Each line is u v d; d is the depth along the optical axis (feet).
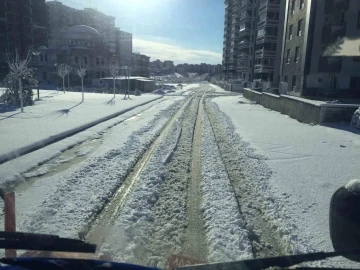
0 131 36.45
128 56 307.58
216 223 15.17
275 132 42.73
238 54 241.14
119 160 26.45
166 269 10.53
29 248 5.59
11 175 21.38
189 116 60.80
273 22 162.40
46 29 253.85
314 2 81.20
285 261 4.60
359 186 5.49
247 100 110.73
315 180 22.25
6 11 203.62
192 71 635.66
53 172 23.02
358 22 72.13
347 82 78.84
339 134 40.14
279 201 18.31
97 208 16.62
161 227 14.92
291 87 96.48
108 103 81.20
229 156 29.86
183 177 22.75
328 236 14.16
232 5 291.79
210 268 4.67
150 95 133.49
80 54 221.05
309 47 83.51
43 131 36.99
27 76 71.97
